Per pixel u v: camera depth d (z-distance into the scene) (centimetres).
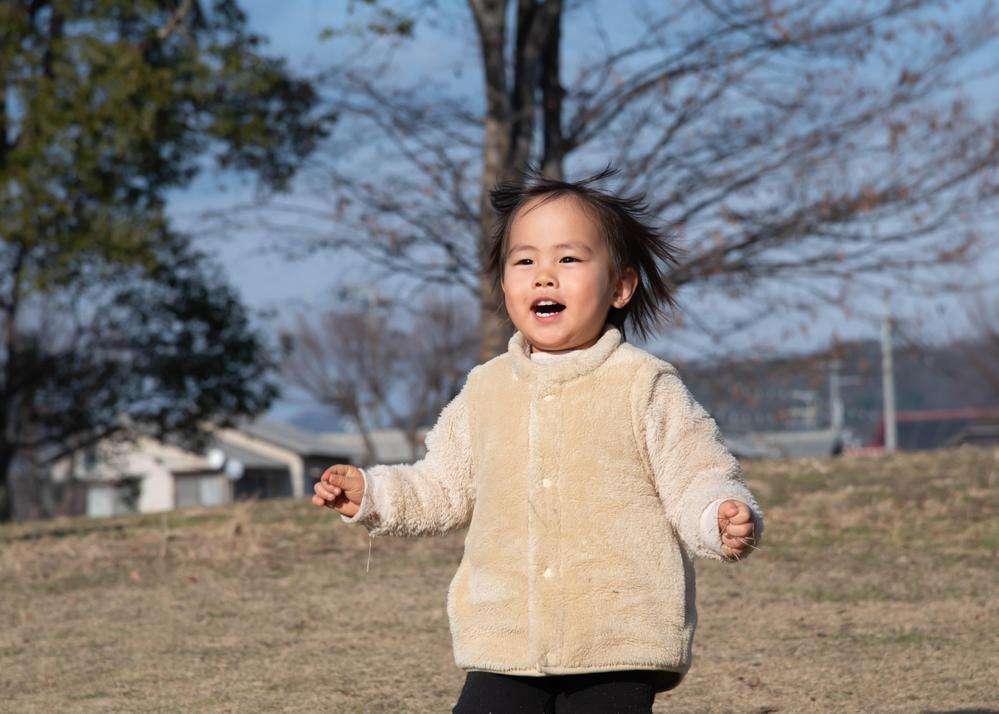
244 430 4609
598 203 307
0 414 2297
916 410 6106
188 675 491
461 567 303
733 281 1609
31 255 1827
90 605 644
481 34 1504
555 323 300
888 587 626
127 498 3156
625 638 281
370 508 305
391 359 4066
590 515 287
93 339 2212
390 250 1662
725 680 461
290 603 629
